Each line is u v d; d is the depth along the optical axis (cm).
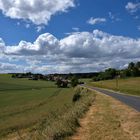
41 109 4325
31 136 1430
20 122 3000
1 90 10869
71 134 1304
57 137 1215
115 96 4816
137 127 1450
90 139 1209
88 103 2936
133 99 3944
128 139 1194
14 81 18000
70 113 1877
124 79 15175
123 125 1532
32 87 13338
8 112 4166
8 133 2422
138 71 16812
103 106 2745
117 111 2231
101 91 7331
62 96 7206
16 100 6494
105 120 1727
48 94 8469
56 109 3772
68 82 15650
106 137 1239
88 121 1703
